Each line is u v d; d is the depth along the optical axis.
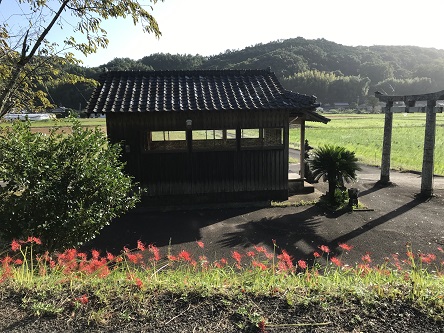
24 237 5.14
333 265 6.16
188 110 9.52
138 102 9.84
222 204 10.34
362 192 11.66
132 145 9.95
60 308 3.20
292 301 3.32
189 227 8.54
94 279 3.67
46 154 5.47
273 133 10.58
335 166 9.80
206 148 10.25
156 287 3.58
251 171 10.52
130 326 3.00
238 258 4.03
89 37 9.10
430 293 3.50
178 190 10.27
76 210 5.25
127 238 7.85
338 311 3.22
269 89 10.80
